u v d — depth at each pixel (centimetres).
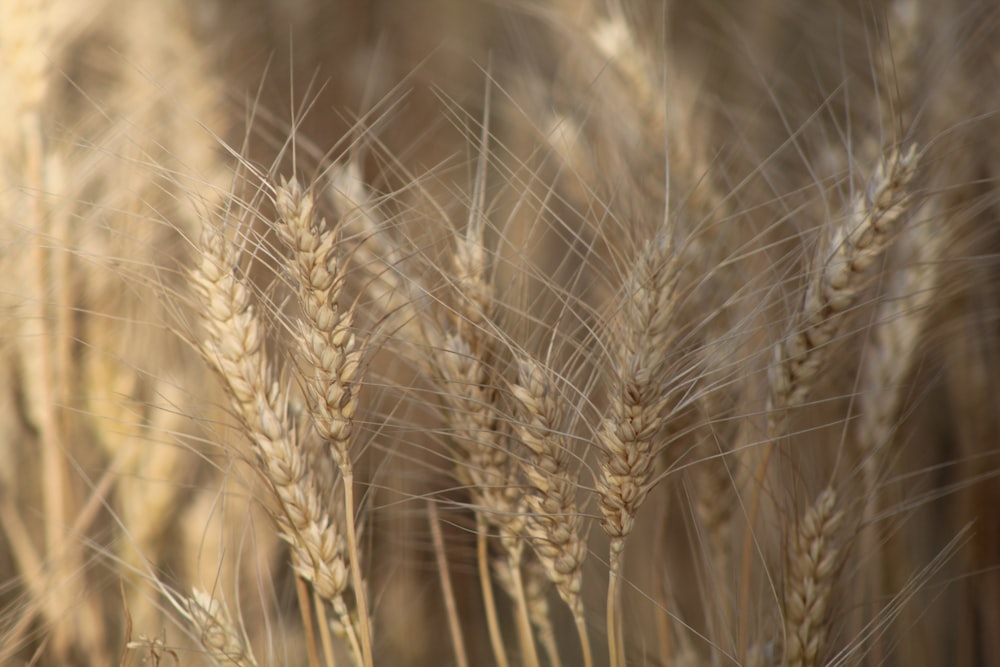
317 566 66
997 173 81
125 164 78
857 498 70
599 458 66
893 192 67
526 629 69
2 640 74
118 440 78
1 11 75
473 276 69
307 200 64
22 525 80
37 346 77
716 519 73
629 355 66
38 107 76
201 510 77
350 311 65
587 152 78
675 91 79
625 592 81
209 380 78
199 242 66
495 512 67
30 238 76
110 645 79
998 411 82
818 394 78
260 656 75
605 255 75
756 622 72
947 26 79
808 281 69
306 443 68
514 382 69
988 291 80
